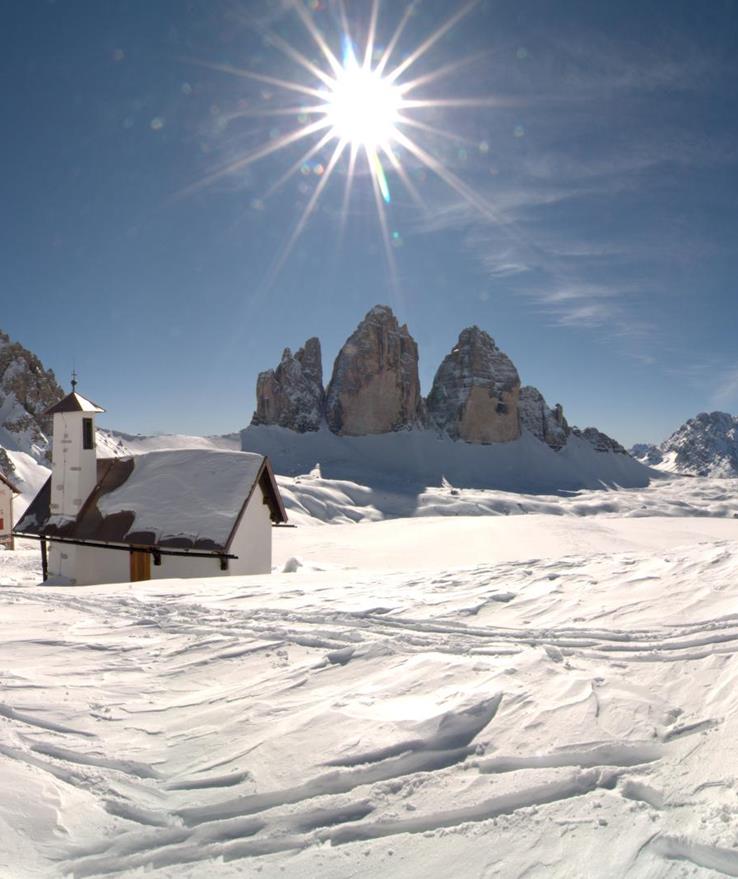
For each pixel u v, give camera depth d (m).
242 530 22.58
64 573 23.81
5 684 6.16
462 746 4.51
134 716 5.33
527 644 6.89
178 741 4.80
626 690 5.27
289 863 3.41
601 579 9.66
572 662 6.16
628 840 3.36
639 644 6.52
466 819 3.71
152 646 7.76
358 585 11.74
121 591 12.75
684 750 4.21
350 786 4.11
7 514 50.16
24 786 4.10
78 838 3.62
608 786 3.91
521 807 3.78
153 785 4.17
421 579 11.84
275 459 188.62
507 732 4.64
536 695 5.27
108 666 6.87
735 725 4.38
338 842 3.58
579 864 3.22
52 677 6.43
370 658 6.70
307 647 7.39
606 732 4.53
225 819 3.79
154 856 3.48
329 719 5.04
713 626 6.75
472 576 11.51
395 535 58.69
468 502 120.38
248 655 7.18
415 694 5.50
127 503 23.23
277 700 5.62
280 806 3.91
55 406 24.81
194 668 6.76
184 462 24.17
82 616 9.90
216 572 21.11
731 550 10.22
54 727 5.09
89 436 24.75
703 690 5.10
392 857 3.41
